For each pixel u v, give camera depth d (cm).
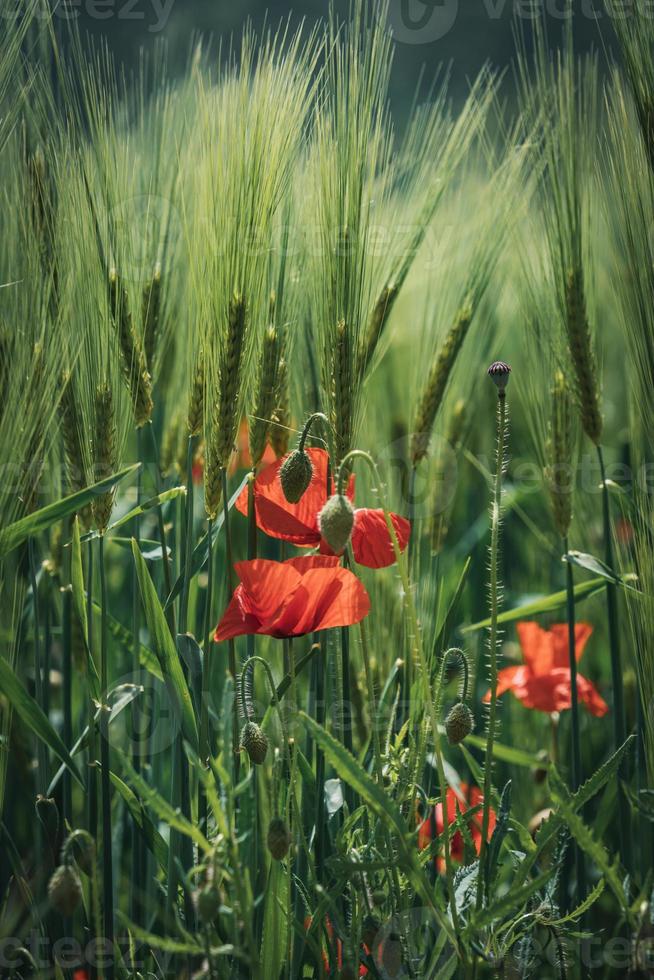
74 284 88
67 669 94
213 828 90
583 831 81
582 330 93
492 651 84
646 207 90
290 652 85
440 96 95
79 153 88
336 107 87
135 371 89
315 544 88
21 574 90
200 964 86
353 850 85
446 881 86
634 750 94
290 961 84
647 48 89
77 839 87
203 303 88
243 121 86
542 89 94
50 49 89
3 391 85
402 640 95
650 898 88
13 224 87
